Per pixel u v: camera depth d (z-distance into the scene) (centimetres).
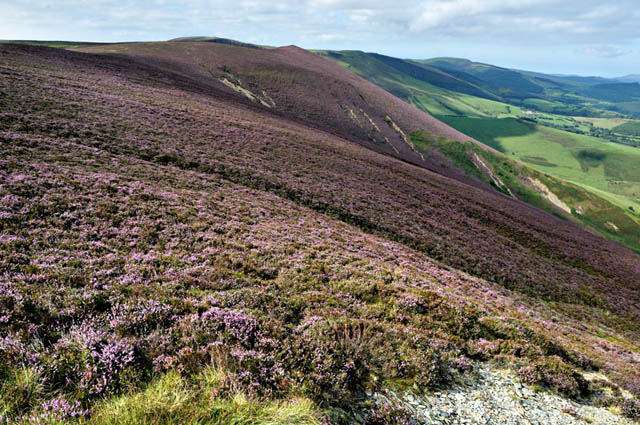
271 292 1060
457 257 2716
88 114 3089
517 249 3666
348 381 657
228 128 4344
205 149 3288
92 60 6328
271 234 1809
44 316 658
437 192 4984
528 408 755
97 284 888
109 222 1445
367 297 1198
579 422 750
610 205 11244
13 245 1055
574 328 2047
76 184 1741
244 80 10575
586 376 1052
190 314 771
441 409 674
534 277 2886
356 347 759
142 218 1575
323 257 1630
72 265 1009
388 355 782
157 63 9125
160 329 688
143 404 467
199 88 7088
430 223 3397
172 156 2819
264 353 654
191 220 1703
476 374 859
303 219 2366
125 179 2042
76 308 712
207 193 2273
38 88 3316
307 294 1114
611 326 2477
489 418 682
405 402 663
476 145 11962
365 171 4659
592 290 3152
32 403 459
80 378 512
